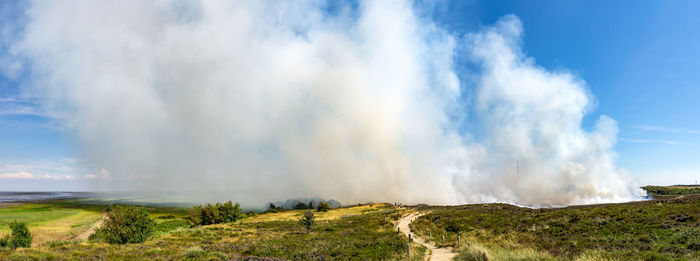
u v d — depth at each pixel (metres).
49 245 27.91
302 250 29.14
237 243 33.75
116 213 32.34
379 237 39.41
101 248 25.39
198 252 23.89
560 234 31.59
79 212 96.94
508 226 41.91
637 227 29.31
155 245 29.27
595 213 41.34
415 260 23.83
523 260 19.70
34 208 119.62
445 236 40.00
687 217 30.19
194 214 79.69
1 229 51.28
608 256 18.81
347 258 25.62
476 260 20.86
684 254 17.98
